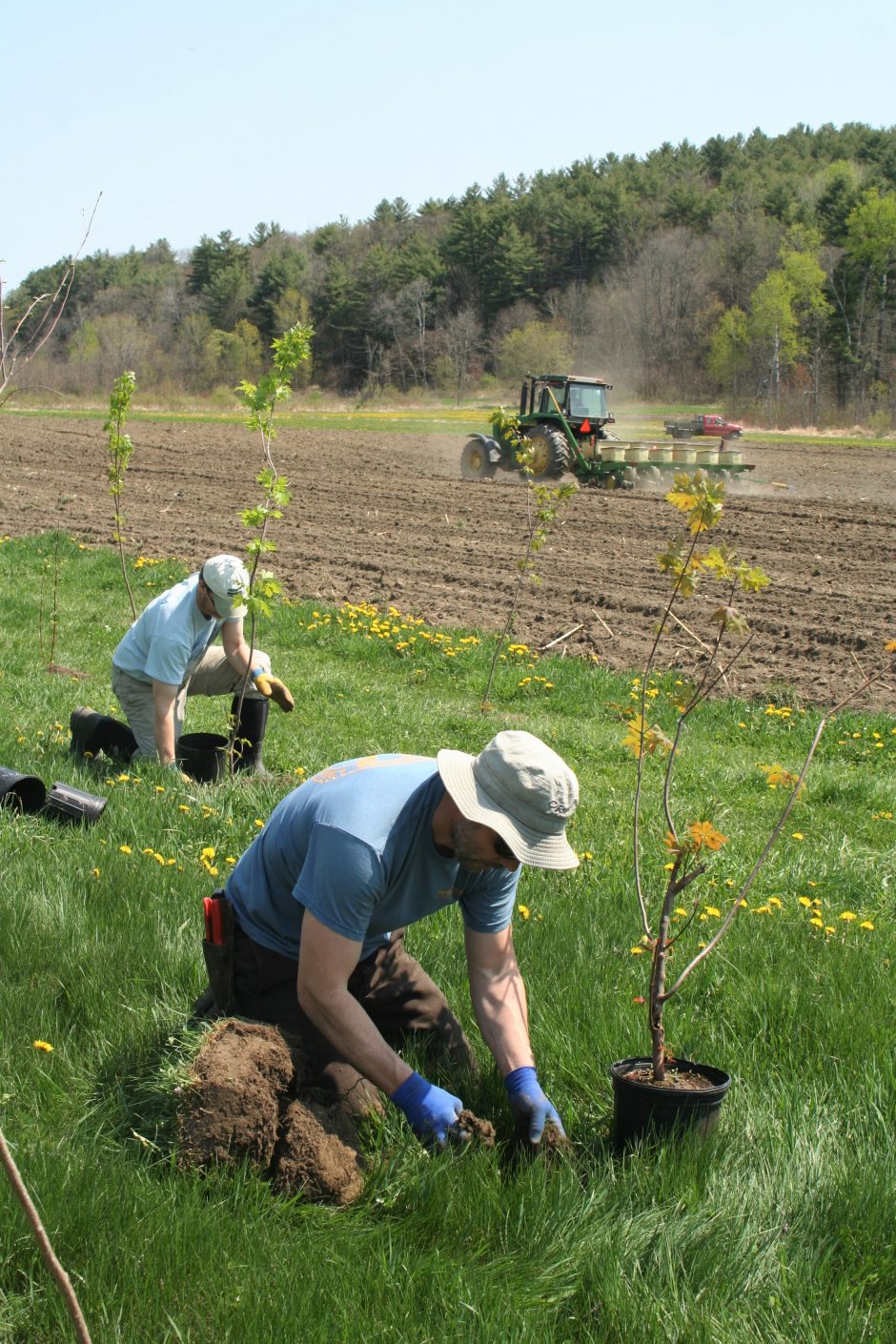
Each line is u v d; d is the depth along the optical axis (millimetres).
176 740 6863
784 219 95188
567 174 122938
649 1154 3209
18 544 16766
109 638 11203
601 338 90625
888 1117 3500
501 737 3131
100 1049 3580
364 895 3062
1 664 9539
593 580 15758
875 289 82688
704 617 13547
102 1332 2488
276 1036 3244
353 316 97938
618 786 7656
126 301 102312
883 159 107125
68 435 39562
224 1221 2816
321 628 12180
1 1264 2648
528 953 4445
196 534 19062
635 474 25781
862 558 17656
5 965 4066
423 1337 2535
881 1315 2719
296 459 33094
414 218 130500
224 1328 2514
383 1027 3635
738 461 26625
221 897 3545
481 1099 3520
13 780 5629
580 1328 2664
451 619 13289
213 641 7133
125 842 5438
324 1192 3027
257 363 88750
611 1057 3740
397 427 51969
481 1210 2961
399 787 3160
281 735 8180
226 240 107188
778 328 78250
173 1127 3158
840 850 6441
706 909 4973
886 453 40812
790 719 9750
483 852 3096
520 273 98750
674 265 90375
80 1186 2861
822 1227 3016
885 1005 4211
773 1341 2629
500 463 27969
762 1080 3711
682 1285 2777
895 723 9586
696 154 123062
